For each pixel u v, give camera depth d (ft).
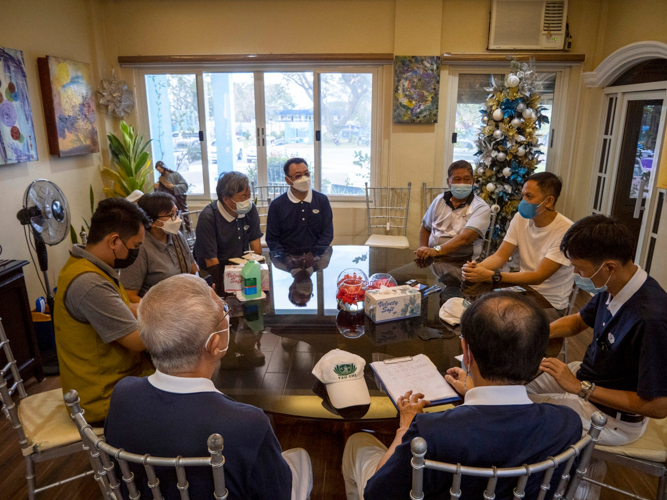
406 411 3.92
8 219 10.28
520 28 13.99
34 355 8.76
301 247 9.74
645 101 12.30
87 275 4.73
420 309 6.05
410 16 13.83
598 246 4.25
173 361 3.09
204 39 14.43
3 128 9.83
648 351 4.08
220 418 2.96
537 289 7.43
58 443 4.88
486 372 3.00
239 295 6.64
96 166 14.17
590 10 13.94
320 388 4.41
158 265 6.67
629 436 4.71
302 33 14.32
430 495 2.98
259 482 3.06
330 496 6.01
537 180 7.09
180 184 13.79
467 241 8.95
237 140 15.58
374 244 13.71
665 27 11.20
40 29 11.50
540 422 2.90
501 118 13.38
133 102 14.80
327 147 15.51
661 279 11.00
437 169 15.40
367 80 14.88
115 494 3.18
